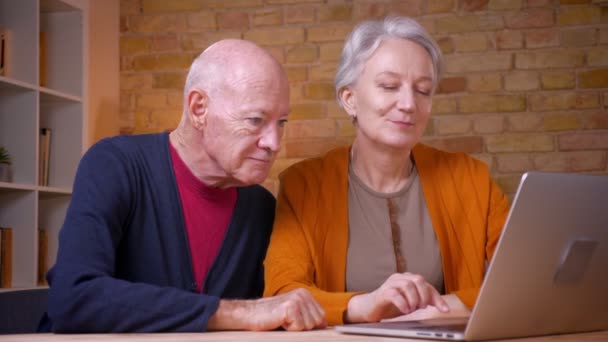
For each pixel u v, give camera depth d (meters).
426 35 1.90
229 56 1.58
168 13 4.66
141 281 1.67
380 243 1.91
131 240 1.65
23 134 3.65
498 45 4.36
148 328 1.31
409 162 2.00
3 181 3.53
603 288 1.21
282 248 1.81
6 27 3.71
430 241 1.92
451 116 4.38
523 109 4.33
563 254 1.12
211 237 1.74
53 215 3.96
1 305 2.41
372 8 4.47
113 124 4.59
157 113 4.64
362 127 1.91
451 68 4.39
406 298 1.38
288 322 1.26
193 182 1.71
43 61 4.00
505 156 4.33
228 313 1.29
